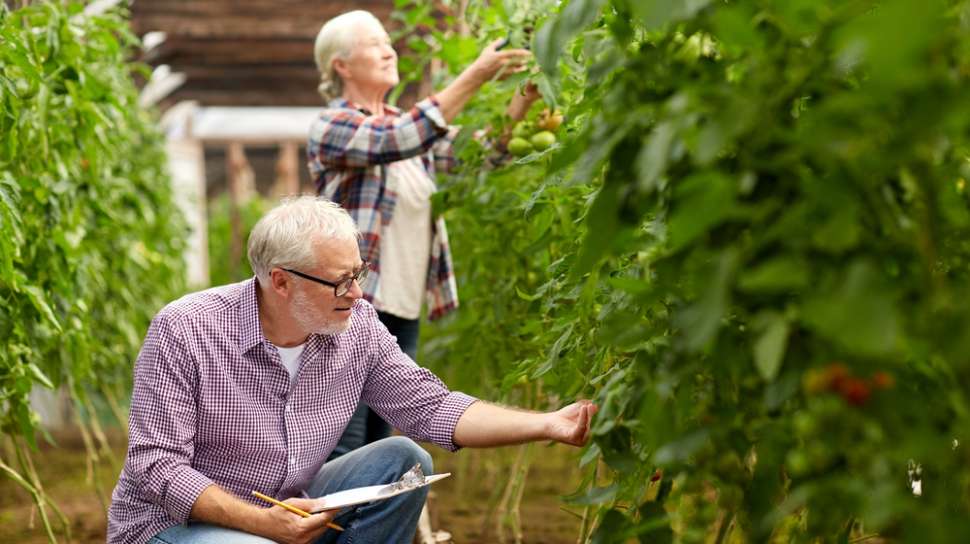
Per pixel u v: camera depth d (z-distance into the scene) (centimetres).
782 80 142
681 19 145
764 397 165
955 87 122
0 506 577
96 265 505
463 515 529
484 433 285
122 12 529
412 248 395
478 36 442
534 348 398
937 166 148
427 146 368
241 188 1569
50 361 428
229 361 278
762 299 150
